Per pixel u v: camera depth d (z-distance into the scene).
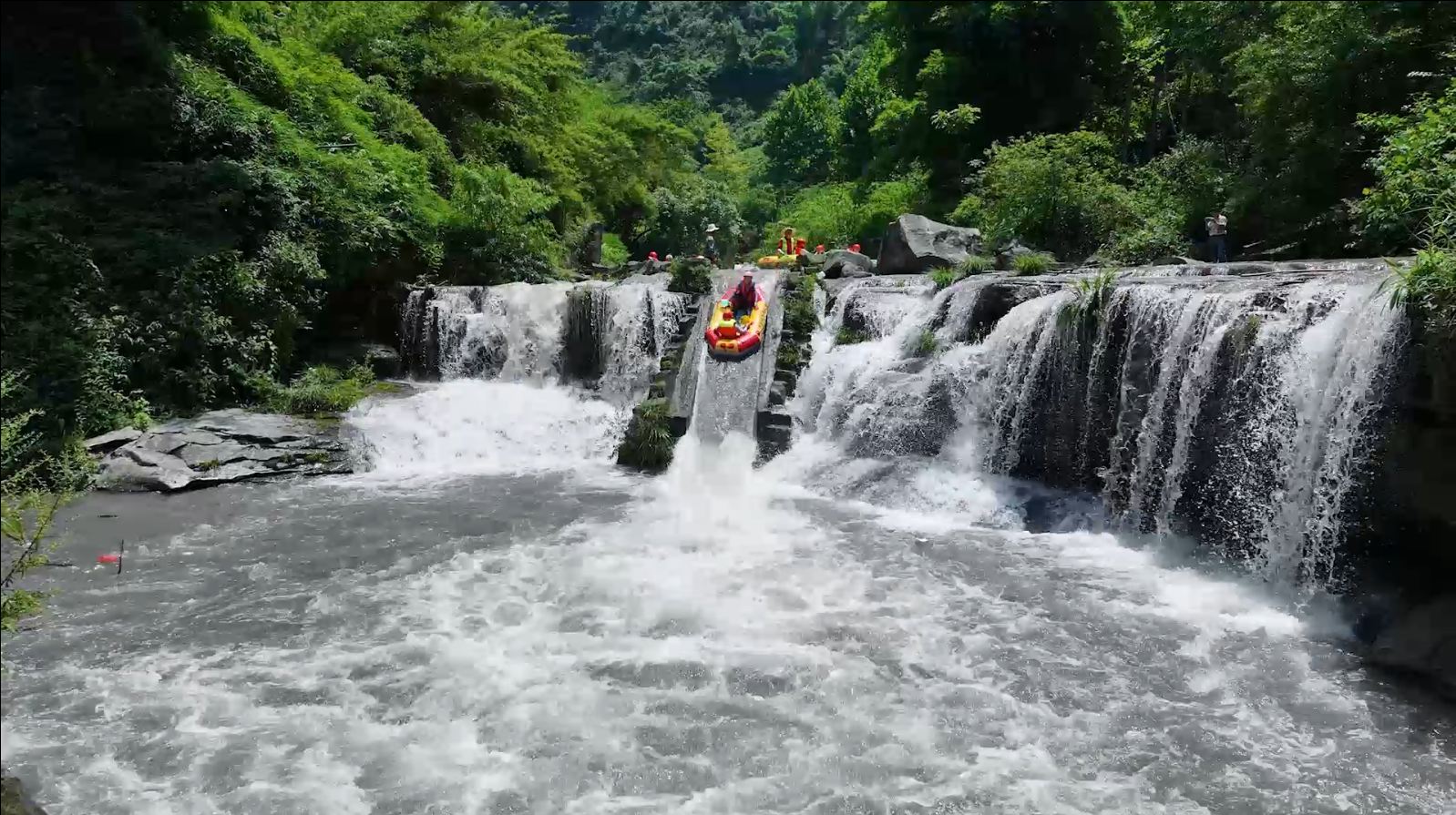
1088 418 11.70
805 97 61.62
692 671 7.34
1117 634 8.09
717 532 11.04
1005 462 12.73
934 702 6.89
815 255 25.91
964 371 13.40
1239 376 9.62
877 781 5.86
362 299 19.62
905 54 34.84
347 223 18.47
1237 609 8.66
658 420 14.68
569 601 8.78
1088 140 24.22
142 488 12.30
